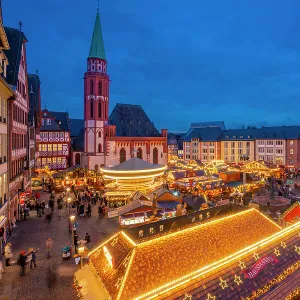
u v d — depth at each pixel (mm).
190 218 14281
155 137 81875
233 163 88188
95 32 73375
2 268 18516
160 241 10836
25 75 37219
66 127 73438
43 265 19938
